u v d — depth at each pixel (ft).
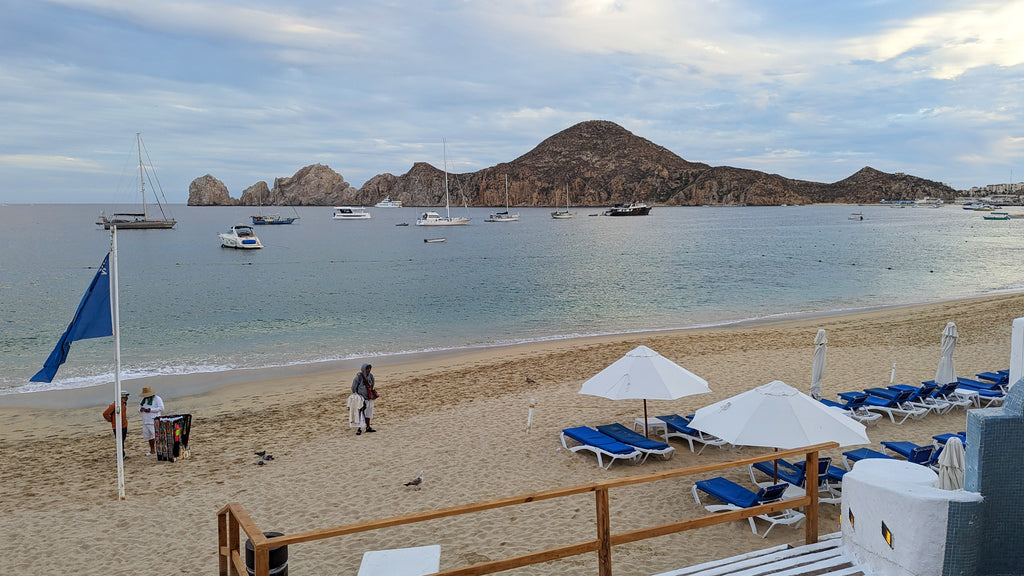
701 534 30.01
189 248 320.91
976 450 15.44
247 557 17.85
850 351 74.08
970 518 15.05
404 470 40.65
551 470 39.93
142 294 155.33
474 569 16.97
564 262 233.55
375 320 115.24
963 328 87.30
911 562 15.57
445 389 61.98
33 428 54.13
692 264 218.79
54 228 532.73
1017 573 15.39
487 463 41.42
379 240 382.42
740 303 129.39
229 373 74.43
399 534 31.32
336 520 33.60
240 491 37.96
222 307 133.39
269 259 258.98
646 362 41.24
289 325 111.14
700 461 41.42
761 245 311.68
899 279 167.73
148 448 47.01
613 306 127.54
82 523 34.01
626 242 346.54
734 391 58.34
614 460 41.37
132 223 487.61
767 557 19.70
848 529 18.11
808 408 31.48
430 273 200.85
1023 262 209.87
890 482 16.99
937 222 557.33
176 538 32.09
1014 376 29.66
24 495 38.01
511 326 106.73
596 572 26.71
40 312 132.87
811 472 21.25
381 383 65.77
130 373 75.20
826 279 170.30
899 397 49.08
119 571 28.96
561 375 66.33
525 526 31.73
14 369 80.02
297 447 46.06
